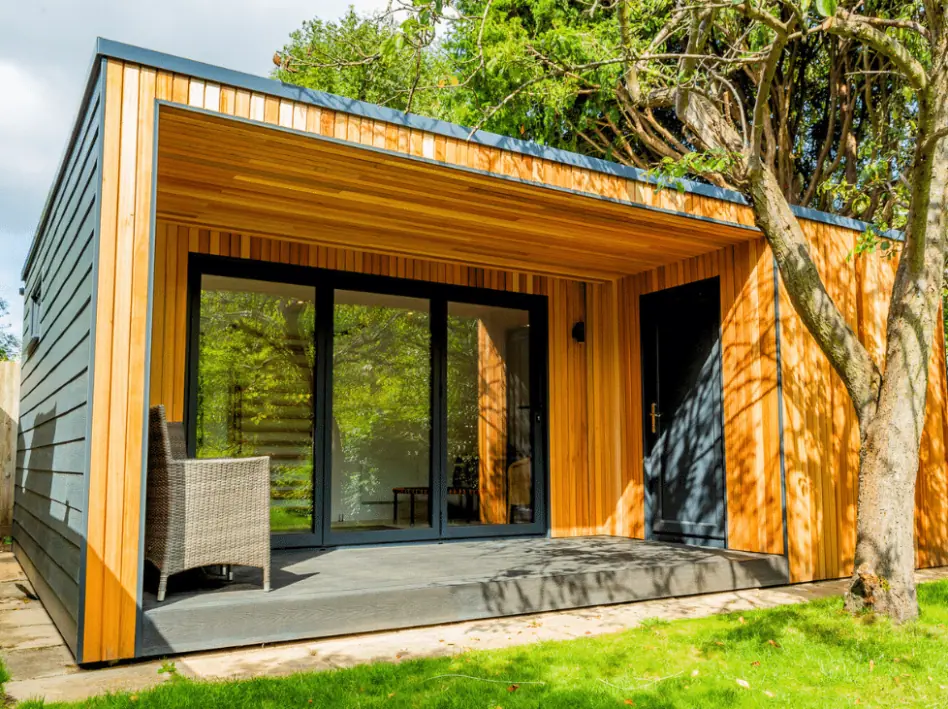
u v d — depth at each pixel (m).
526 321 6.80
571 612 4.34
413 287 6.18
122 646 3.15
